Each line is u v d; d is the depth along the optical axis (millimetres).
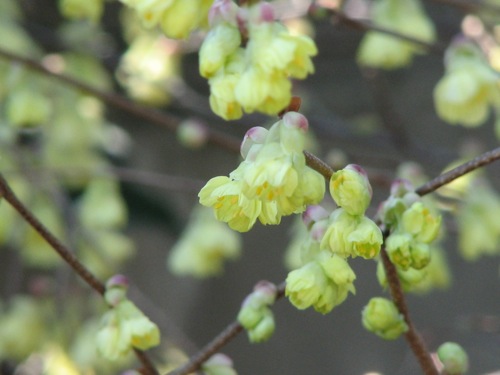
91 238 814
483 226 654
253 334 486
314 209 459
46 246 795
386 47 691
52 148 836
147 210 949
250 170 436
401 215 462
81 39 865
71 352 734
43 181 801
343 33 1029
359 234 446
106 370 734
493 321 724
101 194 831
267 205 438
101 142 907
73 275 770
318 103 990
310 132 887
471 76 591
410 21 693
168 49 842
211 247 737
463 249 662
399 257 458
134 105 697
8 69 719
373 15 702
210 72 439
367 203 447
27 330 740
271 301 487
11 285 801
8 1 793
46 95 808
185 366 492
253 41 434
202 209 751
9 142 785
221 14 438
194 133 699
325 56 1062
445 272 639
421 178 653
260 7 435
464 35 610
